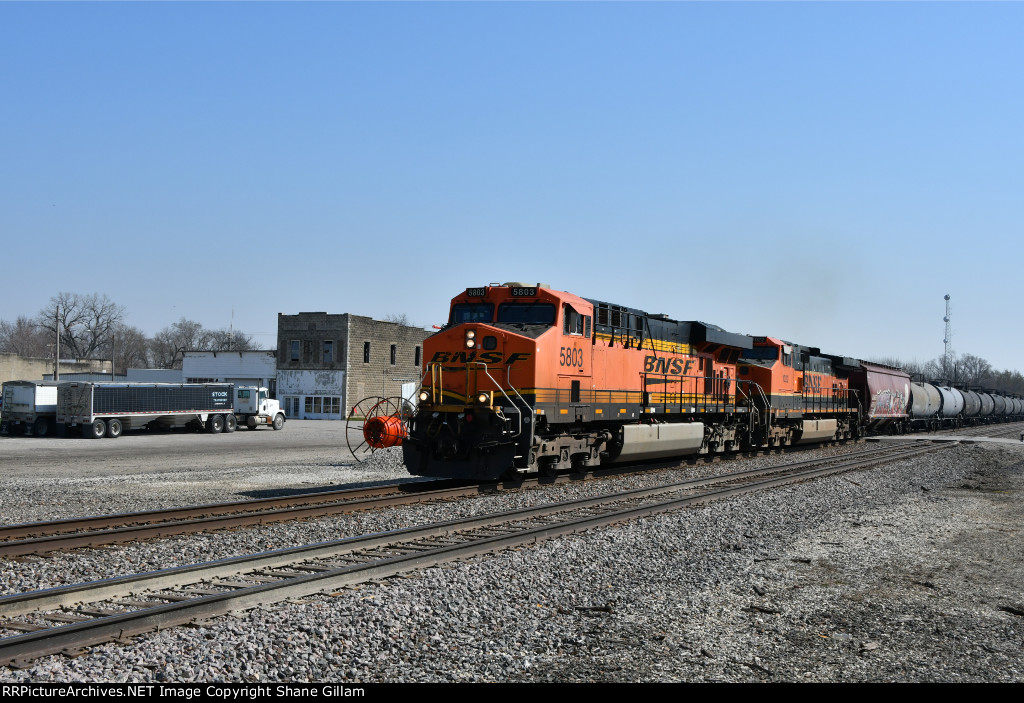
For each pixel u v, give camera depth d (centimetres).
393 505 1642
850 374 4369
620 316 2239
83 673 648
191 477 2327
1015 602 1019
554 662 761
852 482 2236
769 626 898
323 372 7300
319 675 693
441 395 1942
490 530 1332
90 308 12450
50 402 4434
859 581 1116
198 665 679
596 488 1936
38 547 1145
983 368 17412
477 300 2031
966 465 2956
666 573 1109
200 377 7850
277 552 1062
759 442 3147
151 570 1055
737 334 2886
